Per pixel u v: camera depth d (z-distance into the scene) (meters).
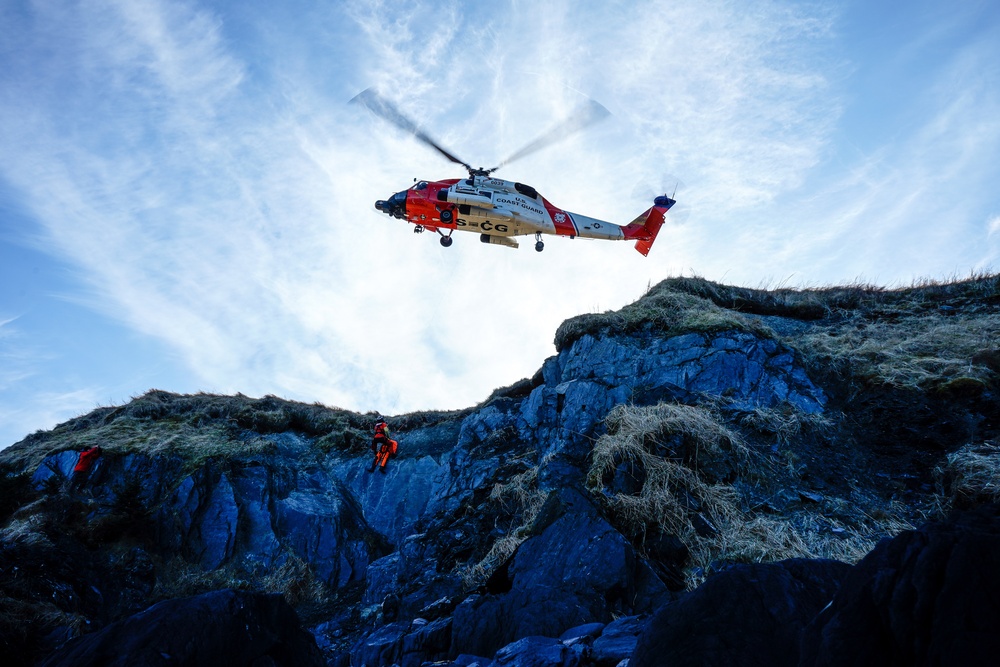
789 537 9.95
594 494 11.04
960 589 3.18
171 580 15.15
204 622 5.07
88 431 20.09
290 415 20.89
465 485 14.88
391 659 9.17
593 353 15.23
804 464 11.41
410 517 17.08
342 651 12.16
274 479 17.77
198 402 21.56
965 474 10.05
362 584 15.63
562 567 9.38
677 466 11.18
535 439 15.10
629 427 12.08
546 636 7.86
